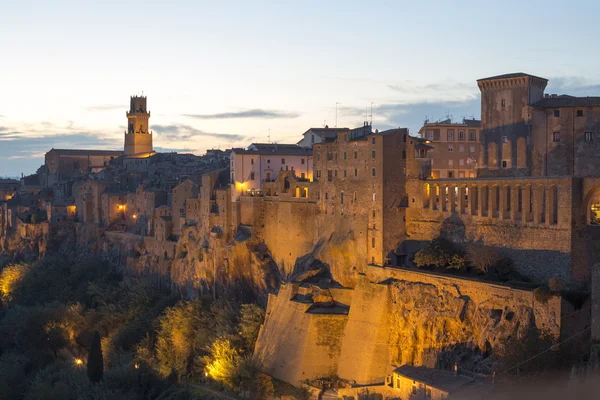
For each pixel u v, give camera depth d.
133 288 186.38
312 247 145.88
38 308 179.62
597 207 117.06
